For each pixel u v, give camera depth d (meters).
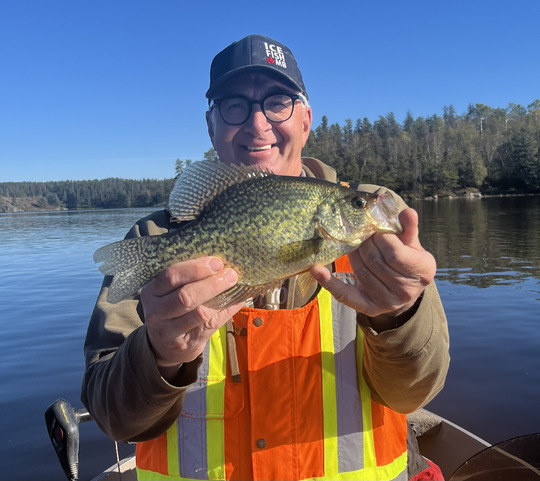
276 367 2.46
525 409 6.01
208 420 2.45
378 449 2.51
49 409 3.23
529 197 71.88
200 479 2.42
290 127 3.24
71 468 3.08
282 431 2.40
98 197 131.38
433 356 2.10
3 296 15.45
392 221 2.36
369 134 88.81
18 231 48.41
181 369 2.12
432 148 87.12
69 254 27.69
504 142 82.19
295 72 3.35
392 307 1.92
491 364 7.55
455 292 13.19
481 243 23.73
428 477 2.92
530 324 9.69
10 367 8.45
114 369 2.21
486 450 2.60
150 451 2.55
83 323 11.48
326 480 2.40
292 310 2.53
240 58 3.16
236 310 2.10
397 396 2.30
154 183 124.00
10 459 5.43
